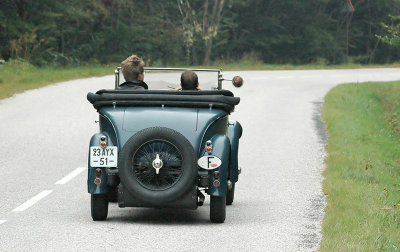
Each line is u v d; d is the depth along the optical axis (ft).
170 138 48.39
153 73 64.44
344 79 239.30
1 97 146.72
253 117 130.11
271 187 68.64
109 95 51.49
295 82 218.79
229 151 50.90
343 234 45.83
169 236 47.19
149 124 50.34
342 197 60.64
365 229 47.34
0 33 272.31
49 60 286.25
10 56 269.23
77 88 170.91
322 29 447.83
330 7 460.55
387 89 202.69
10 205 58.44
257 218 54.13
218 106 51.49
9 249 43.16
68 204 59.00
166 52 367.86
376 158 87.56
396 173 80.38
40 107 134.00
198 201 51.70
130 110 51.34
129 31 346.13
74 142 97.04
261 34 426.92
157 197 48.19
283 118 129.39
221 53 416.05
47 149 90.79
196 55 377.71
